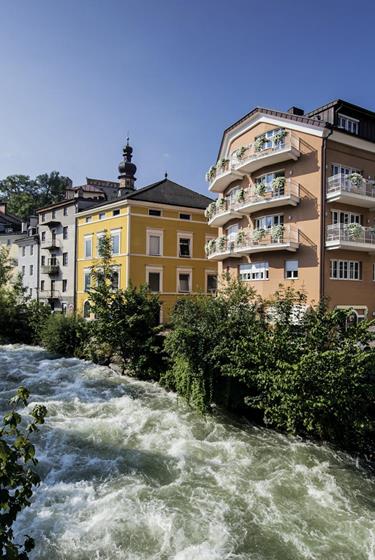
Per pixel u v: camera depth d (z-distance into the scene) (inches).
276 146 869.8
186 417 485.1
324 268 806.5
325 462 380.2
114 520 277.3
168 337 567.8
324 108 890.1
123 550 250.2
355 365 382.0
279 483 336.5
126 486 323.3
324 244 807.1
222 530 270.8
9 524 108.7
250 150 948.0
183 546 254.8
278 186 836.6
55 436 417.7
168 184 1422.2
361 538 270.1
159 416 483.2
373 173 883.4
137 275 1248.8
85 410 512.1
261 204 877.2
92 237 1418.6
